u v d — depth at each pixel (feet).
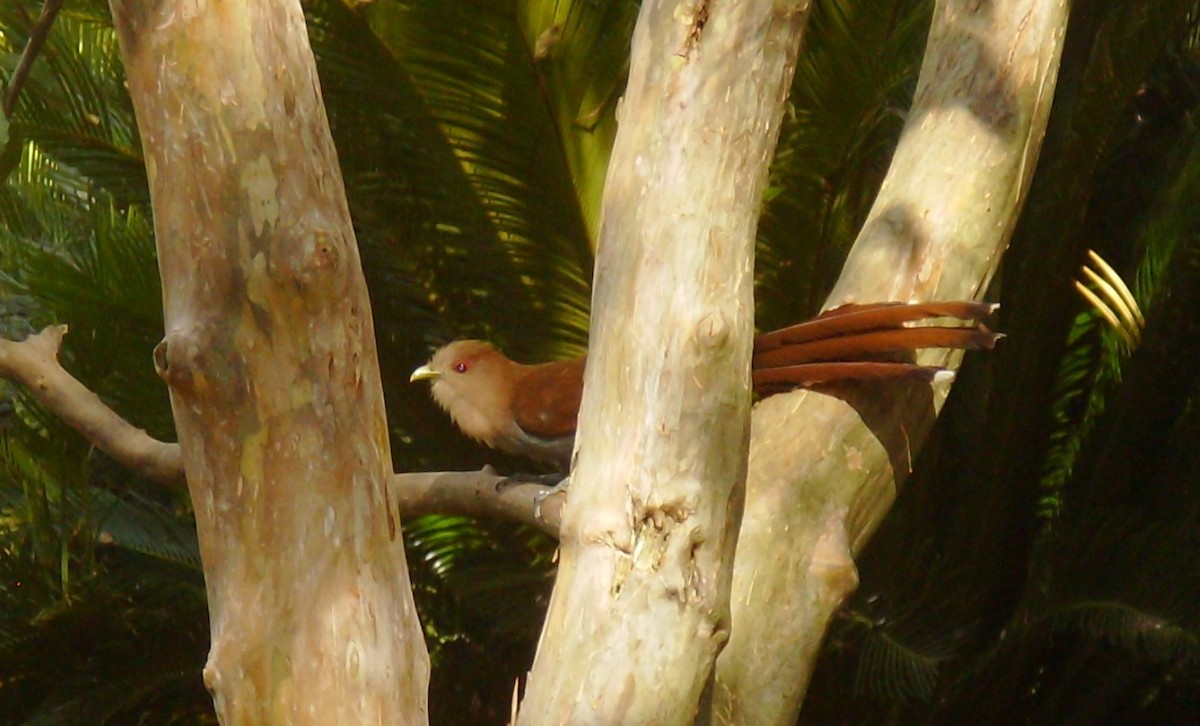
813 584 19.71
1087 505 42.11
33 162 41.47
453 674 45.78
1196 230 38.73
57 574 39.55
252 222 15.90
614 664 15.80
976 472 40.55
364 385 16.49
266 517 15.98
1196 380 40.42
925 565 40.98
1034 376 39.86
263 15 16.22
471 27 34.45
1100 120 37.91
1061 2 23.95
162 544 41.37
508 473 41.11
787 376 21.25
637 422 16.52
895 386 21.35
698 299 16.74
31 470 35.29
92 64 38.60
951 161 22.99
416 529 42.19
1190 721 43.09
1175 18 37.27
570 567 16.67
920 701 41.09
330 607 15.97
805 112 37.14
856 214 40.06
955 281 22.31
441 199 39.17
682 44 17.78
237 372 15.81
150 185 16.39
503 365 31.35
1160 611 36.45
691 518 16.19
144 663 42.32
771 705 19.22
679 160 17.42
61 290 36.50
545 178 37.70
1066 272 39.47
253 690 15.83
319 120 16.60
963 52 23.84
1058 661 42.78
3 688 42.04
